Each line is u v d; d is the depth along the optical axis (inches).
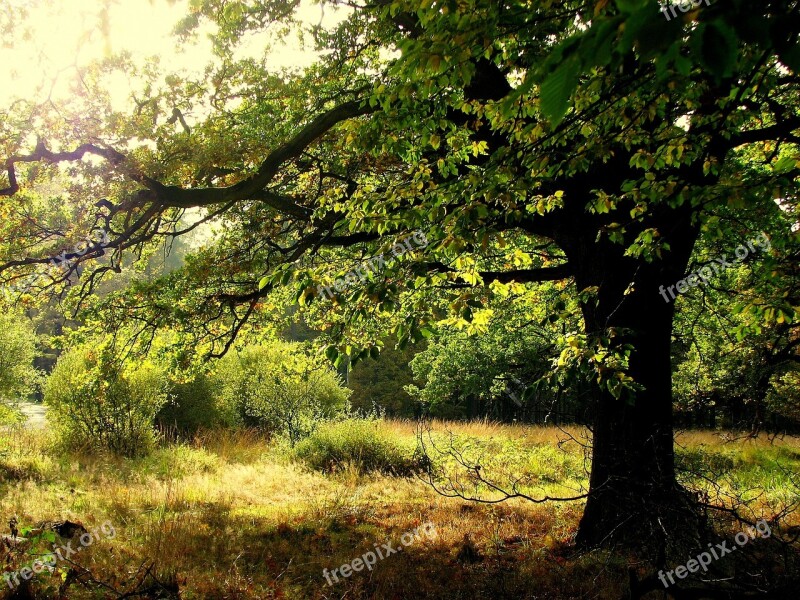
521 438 637.9
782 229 208.1
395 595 205.3
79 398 557.9
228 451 614.2
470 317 157.2
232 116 313.6
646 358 238.2
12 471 436.1
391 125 189.8
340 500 376.5
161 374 597.6
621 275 242.5
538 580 208.5
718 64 44.3
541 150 169.5
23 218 349.1
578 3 139.9
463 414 1240.8
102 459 511.8
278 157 263.4
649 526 194.2
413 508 355.9
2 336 611.2
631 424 235.8
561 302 202.5
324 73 297.6
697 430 608.1
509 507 341.7
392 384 1295.5
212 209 365.4
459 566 233.3
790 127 211.0
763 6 45.5
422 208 170.6
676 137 167.0
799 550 191.2
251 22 271.6
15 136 288.5
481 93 232.7
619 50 43.9
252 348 768.3
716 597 139.4
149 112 304.5
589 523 244.5
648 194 172.1
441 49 124.3
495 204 169.6
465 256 177.5
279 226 353.1
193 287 352.8
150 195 292.0
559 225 255.4
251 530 299.6
